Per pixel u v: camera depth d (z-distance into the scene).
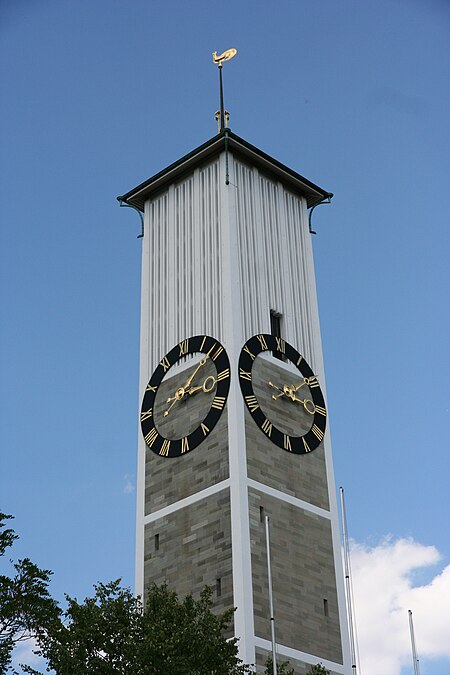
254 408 100.19
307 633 94.75
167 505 100.12
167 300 109.25
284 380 104.19
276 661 90.94
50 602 81.12
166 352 106.62
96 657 77.62
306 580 96.94
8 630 80.06
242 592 91.94
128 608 80.69
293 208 115.25
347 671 95.88
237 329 102.69
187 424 101.81
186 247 110.12
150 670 76.12
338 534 101.31
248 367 101.69
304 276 112.25
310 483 101.44
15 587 80.81
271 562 95.12
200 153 110.69
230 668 79.75
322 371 108.19
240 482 96.00
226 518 95.50
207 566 95.12
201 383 102.31
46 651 79.06
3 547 82.19
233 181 109.69
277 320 107.75
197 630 80.12
